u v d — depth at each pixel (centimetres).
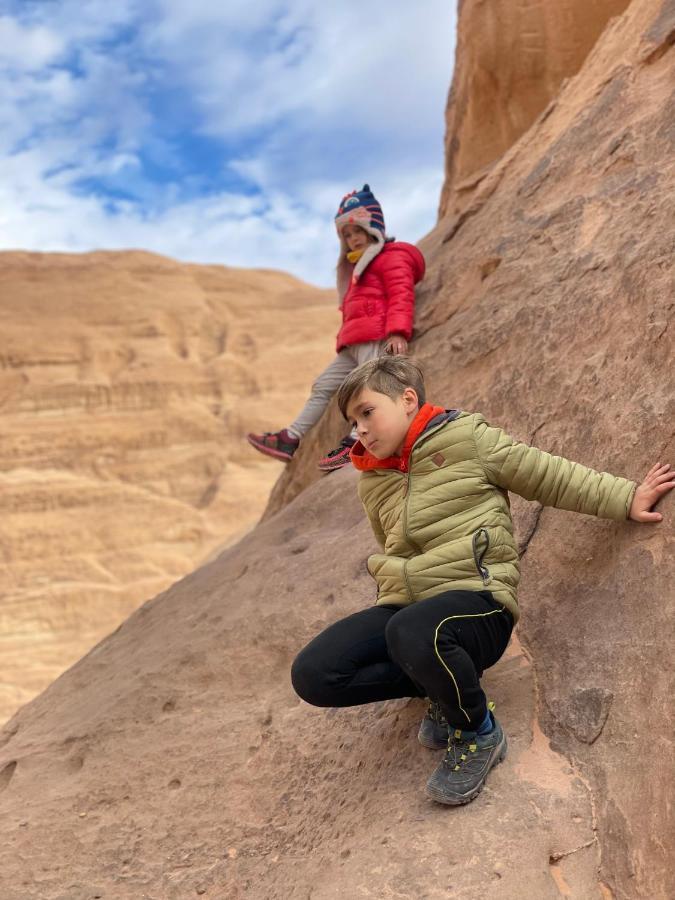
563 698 238
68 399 4791
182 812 291
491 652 227
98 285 5331
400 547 241
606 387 299
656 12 453
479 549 230
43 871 283
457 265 502
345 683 235
